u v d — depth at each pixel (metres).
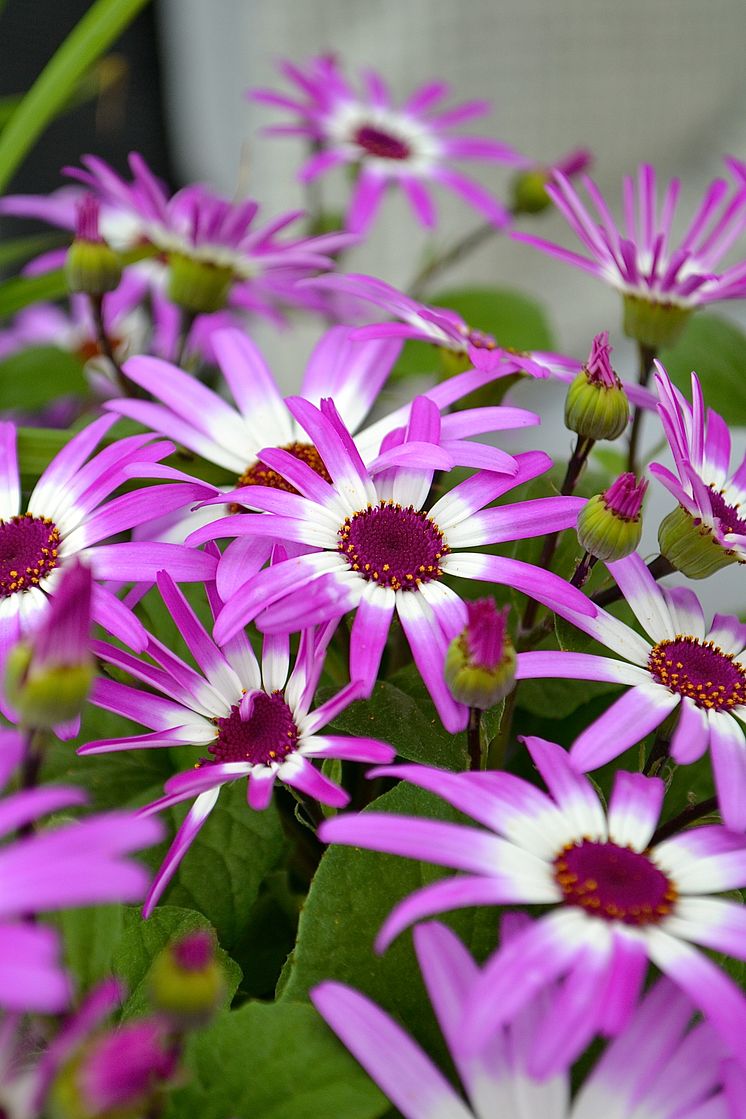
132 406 0.38
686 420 0.35
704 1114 0.29
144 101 0.86
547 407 0.76
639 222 0.42
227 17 0.83
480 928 0.32
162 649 0.33
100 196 0.58
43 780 0.37
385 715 0.34
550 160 0.89
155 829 0.27
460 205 0.86
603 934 0.29
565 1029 0.28
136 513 0.35
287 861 0.38
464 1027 0.28
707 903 0.30
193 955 0.27
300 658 0.33
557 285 0.92
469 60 0.84
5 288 0.45
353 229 0.52
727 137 0.92
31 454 0.38
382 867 0.33
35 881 0.26
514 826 0.30
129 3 0.45
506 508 0.34
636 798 0.31
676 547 0.34
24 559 0.34
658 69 0.87
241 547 0.34
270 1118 0.30
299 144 0.84
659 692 0.33
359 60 0.83
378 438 0.37
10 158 0.46
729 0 0.87
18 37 0.80
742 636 0.35
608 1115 0.29
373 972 0.32
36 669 0.28
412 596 0.33
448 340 0.40
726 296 0.40
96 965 0.31
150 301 0.60
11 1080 0.29
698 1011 0.31
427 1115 0.29
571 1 0.82
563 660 0.33
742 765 0.32
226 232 0.43
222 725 0.33
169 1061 0.27
